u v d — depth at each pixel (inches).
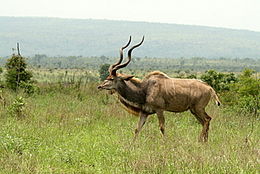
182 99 1610.5
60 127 1707.7
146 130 1724.9
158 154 1274.6
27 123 1748.3
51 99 2482.8
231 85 2406.5
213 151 1325.0
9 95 2440.9
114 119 1958.7
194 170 1131.9
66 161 1237.7
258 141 1496.1
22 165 1141.7
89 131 1713.8
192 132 1711.4
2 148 1295.5
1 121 1764.3
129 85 1640.0
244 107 2095.2
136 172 1134.4
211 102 2351.1
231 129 1779.0
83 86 2960.1
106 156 1302.9
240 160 1222.3
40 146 1413.6
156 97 1610.5
